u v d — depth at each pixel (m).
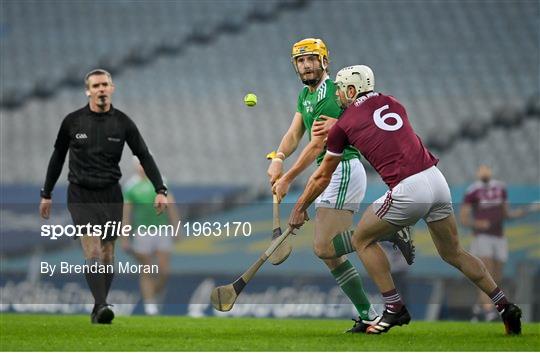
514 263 36.09
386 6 80.62
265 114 71.94
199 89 74.81
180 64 77.19
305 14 80.31
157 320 30.14
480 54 76.38
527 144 68.31
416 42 77.44
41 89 75.50
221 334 22.91
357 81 21.62
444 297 35.75
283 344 19.31
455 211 36.91
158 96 74.19
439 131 69.06
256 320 31.36
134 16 81.44
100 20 81.31
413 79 74.44
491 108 71.06
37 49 78.94
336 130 21.31
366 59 76.19
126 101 73.69
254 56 77.56
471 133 69.06
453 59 76.00
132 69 77.00
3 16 81.75
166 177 66.94
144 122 71.44
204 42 79.12
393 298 21.78
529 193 56.25
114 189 27.98
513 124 69.69
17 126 72.38
